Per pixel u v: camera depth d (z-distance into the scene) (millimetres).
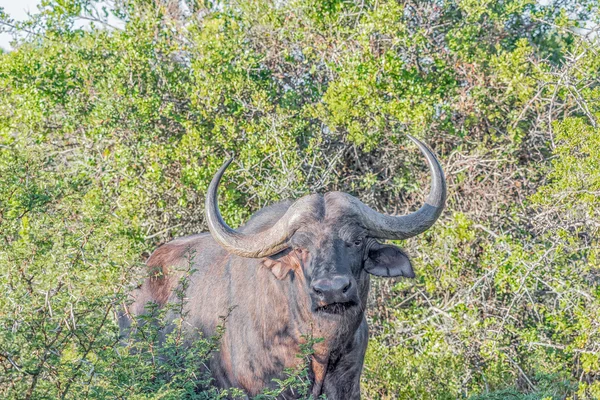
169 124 39125
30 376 20281
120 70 37562
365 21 38281
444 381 31359
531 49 37250
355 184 39625
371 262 23953
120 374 20812
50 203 27859
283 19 41125
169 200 37469
